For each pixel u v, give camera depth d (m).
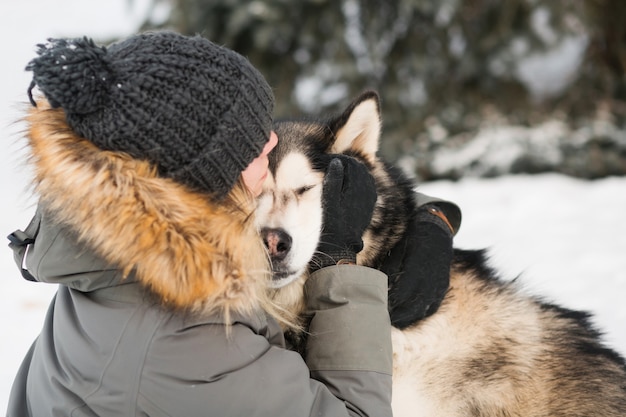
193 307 1.50
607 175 6.90
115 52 1.50
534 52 7.30
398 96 7.16
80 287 1.59
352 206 1.96
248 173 1.70
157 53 1.47
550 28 7.25
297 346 2.11
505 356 2.27
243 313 1.58
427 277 2.13
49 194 1.47
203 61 1.50
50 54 1.39
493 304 2.35
